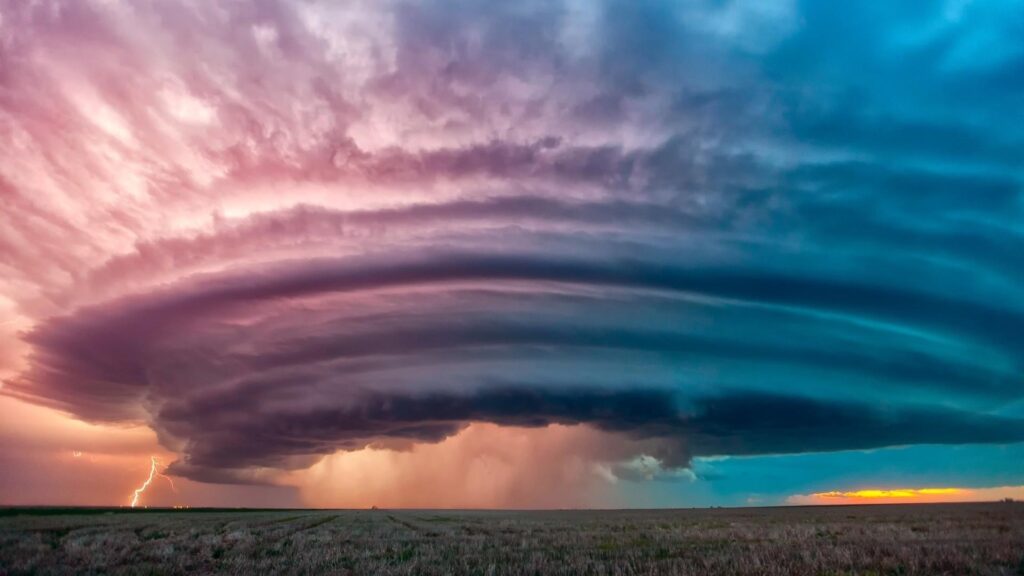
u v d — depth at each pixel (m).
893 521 45.62
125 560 22.39
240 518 69.50
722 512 92.81
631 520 59.06
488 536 34.50
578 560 20.44
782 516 64.81
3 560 21.69
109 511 95.06
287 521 60.28
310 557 22.34
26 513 74.81
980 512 60.94
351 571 19.06
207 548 26.81
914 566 17.83
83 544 28.94
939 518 48.84
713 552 22.78
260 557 23.50
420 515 92.50
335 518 73.12
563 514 95.69
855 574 16.78
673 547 25.62
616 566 18.09
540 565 19.41
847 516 59.59
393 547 27.22
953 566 18.20
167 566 20.34
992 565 18.11
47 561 21.62
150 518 66.12
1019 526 36.47
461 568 19.05
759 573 16.92
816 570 17.58
